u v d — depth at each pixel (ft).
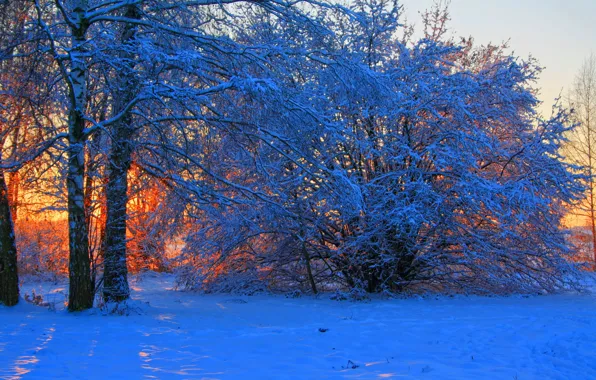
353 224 46.73
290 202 46.03
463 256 48.16
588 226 81.92
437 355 21.58
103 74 35.76
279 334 27.25
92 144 35.12
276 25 38.50
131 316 34.06
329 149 46.50
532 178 45.55
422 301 43.65
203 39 34.91
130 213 40.57
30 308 37.04
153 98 32.48
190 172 38.32
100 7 36.86
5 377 17.10
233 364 20.25
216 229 51.11
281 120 35.47
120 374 18.16
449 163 44.39
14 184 42.88
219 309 40.11
